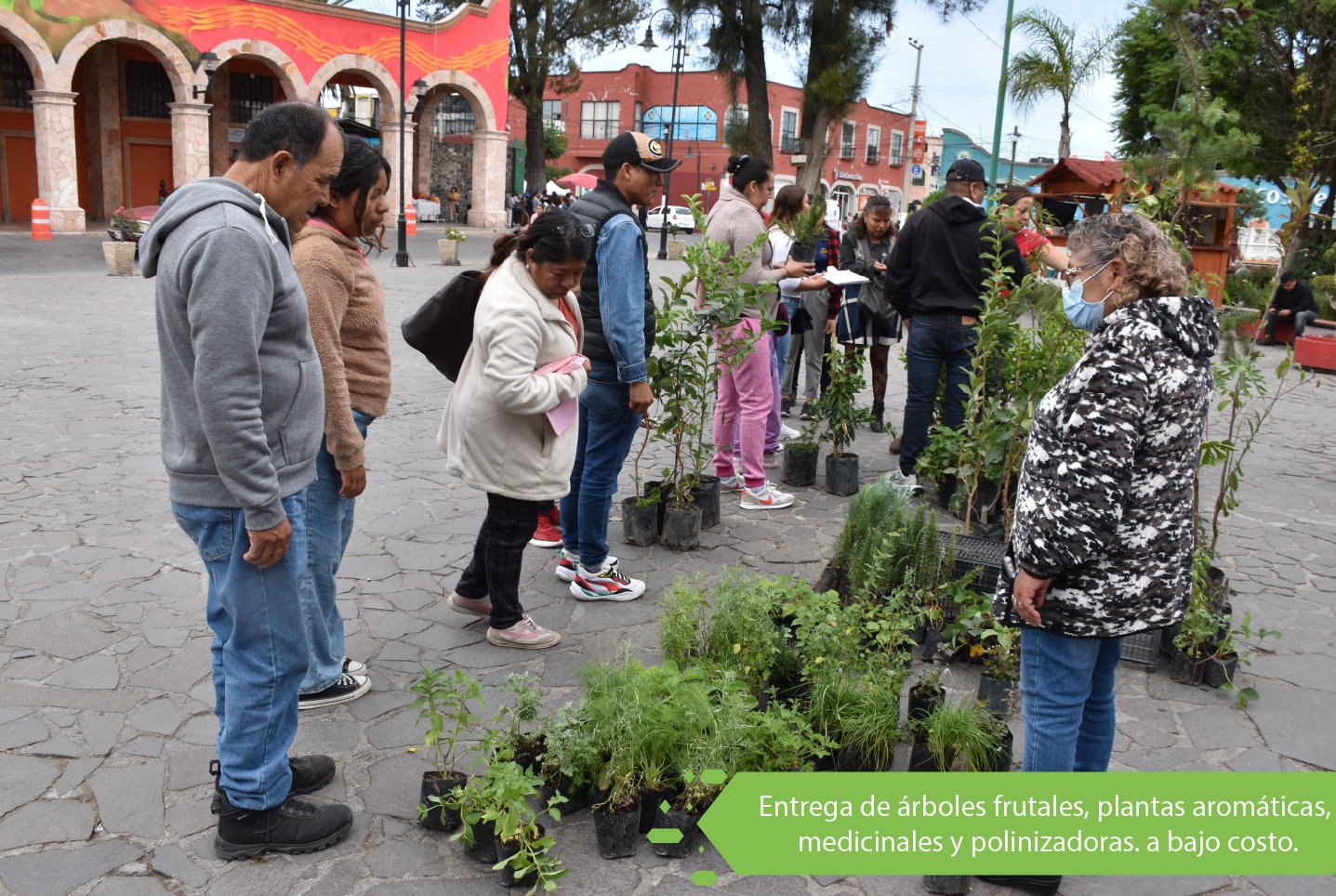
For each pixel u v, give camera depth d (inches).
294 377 102.3
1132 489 97.0
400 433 301.3
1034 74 891.4
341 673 144.3
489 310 143.7
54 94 1059.9
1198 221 207.6
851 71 1088.2
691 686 121.7
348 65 1282.0
